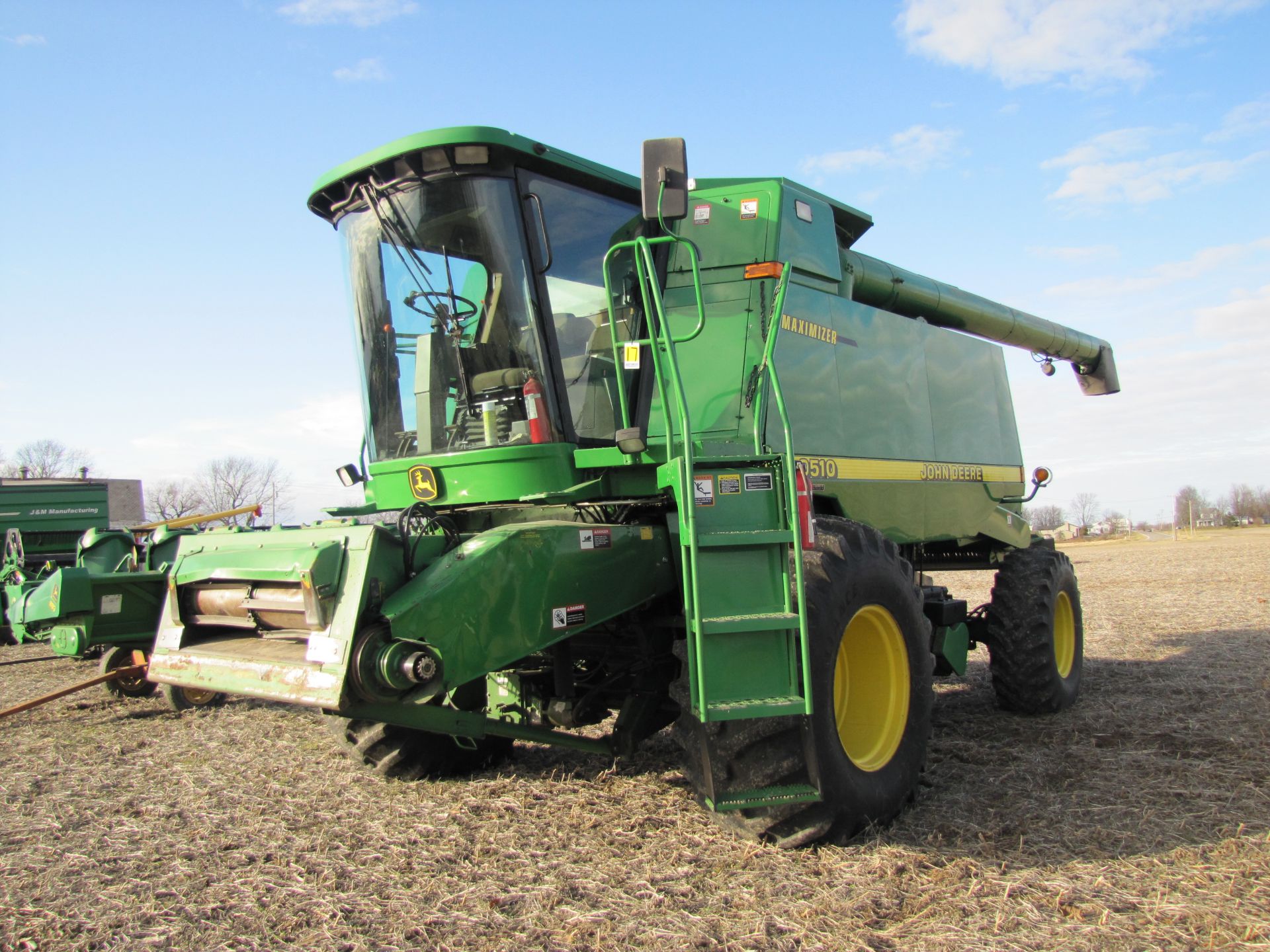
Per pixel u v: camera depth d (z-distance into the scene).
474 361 4.30
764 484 3.62
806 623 3.44
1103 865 3.46
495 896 3.31
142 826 4.30
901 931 2.95
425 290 4.38
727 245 4.80
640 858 3.64
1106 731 5.71
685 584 3.44
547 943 2.95
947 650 6.07
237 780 5.06
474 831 4.04
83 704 7.64
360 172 4.32
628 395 4.56
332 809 4.46
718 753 3.48
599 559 3.98
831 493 4.95
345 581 3.37
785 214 4.93
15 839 4.15
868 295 6.48
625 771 5.01
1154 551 36.62
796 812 3.59
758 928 2.99
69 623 6.96
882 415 5.61
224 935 3.08
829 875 3.42
